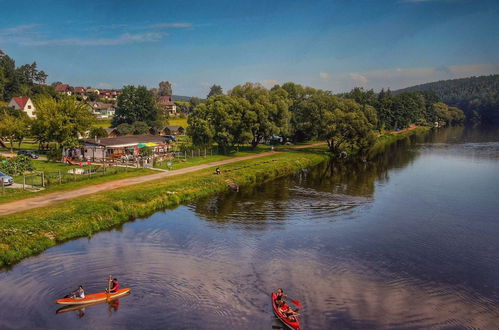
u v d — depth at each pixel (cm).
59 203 4438
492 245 3797
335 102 10638
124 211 4462
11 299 2633
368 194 5822
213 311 2536
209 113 9131
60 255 3369
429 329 2403
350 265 3300
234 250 3566
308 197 5609
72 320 2403
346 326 2412
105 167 6750
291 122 11794
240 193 5856
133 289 2794
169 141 10100
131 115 15238
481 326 2455
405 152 11025
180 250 3544
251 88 11719
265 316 2495
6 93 18662
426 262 3391
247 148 10744
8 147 9944
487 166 8362
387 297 2781
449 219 4594
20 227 3594
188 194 5456
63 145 7744
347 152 10806
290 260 3372
